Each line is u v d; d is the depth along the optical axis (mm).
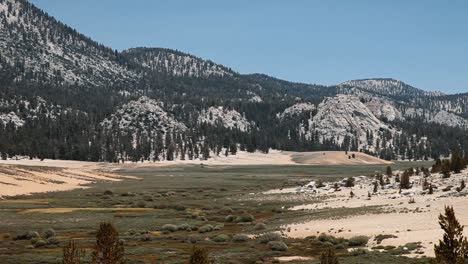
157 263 45938
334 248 50844
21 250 54156
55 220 77625
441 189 87750
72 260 28781
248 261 47156
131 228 71750
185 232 69312
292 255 48875
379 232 55281
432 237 48094
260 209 92750
